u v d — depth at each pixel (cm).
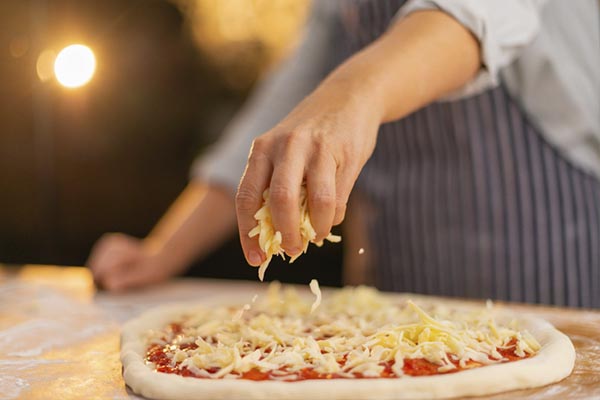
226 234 146
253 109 149
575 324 101
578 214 118
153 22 278
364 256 137
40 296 126
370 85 77
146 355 87
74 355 92
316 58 143
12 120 278
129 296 127
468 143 119
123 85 276
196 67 285
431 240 125
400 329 83
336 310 104
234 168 141
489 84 90
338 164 72
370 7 121
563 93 115
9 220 283
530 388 77
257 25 280
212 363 80
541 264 119
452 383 75
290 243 71
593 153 118
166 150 286
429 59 83
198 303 114
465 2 87
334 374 77
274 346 82
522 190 118
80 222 287
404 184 126
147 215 288
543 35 113
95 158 283
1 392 80
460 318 94
